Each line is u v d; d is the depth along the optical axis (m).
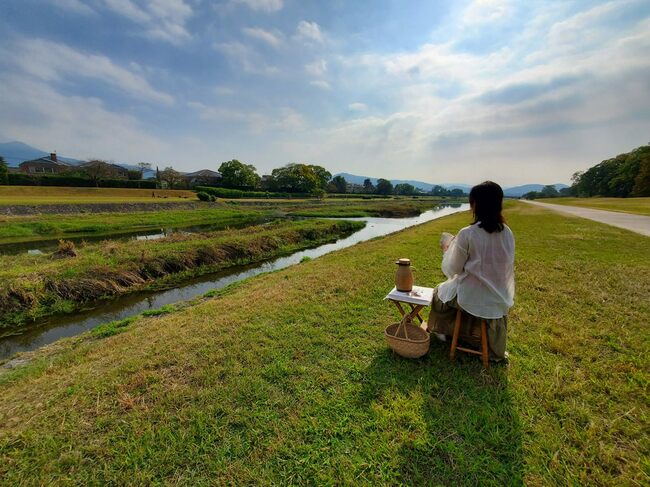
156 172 68.88
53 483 1.99
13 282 7.05
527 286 5.43
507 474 1.87
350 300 5.07
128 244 11.95
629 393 2.53
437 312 3.20
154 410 2.60
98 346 4.26
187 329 4.29
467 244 2.70
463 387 2.66
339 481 1.88
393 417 2.36
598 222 16.30
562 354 3.14
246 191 70.38
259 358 3.33
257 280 7.55
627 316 4.04
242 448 2.16
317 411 2.48
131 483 1.95
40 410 2.76
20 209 23.09
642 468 1.86
